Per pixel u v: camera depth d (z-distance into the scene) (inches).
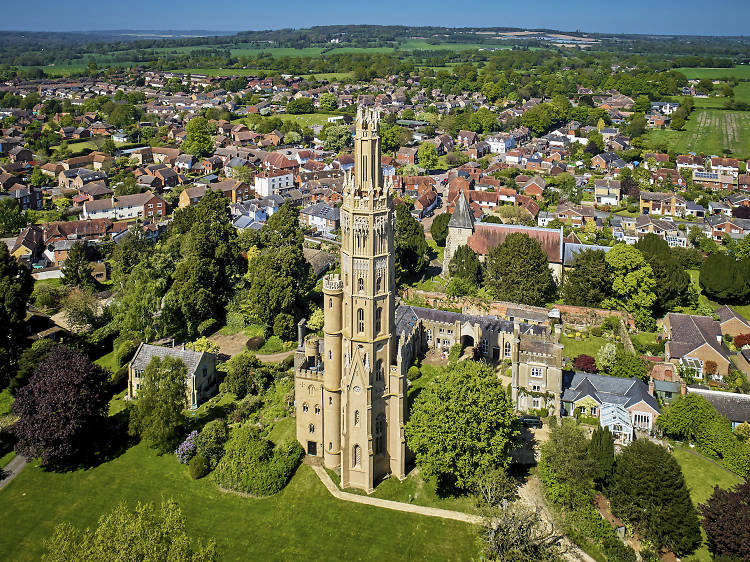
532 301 6914.4
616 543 3814.0
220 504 4301.2
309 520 4119.1
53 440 4596.5
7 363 5836.6
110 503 4352.9
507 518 3777.1
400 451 4426.7
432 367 5935.0
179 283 6850.4
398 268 7628.0
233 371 5551.2
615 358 5556.1
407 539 3949.3
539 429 4825.3
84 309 6845.5
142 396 4891.7
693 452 4633.4
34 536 4077.3
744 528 3472.0
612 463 4163.4
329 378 4387.3
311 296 7396.7
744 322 6245.1
